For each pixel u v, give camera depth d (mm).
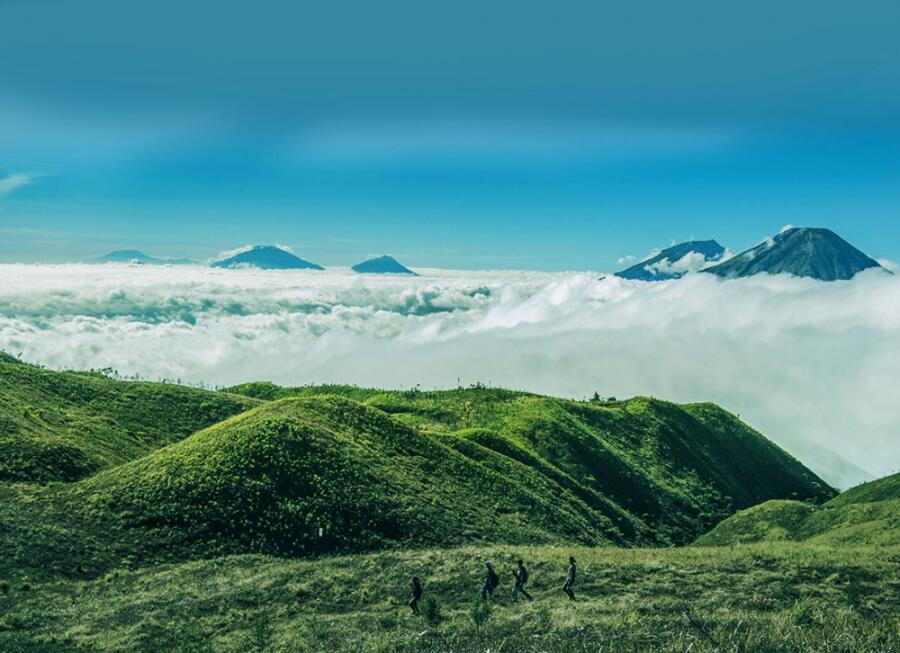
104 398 143500
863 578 36750
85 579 49156
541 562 41906
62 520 58500
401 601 36500
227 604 38906
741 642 17938
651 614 30375
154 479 67500
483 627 27109
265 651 29172
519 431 183375
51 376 144125
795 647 17281
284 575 43875
